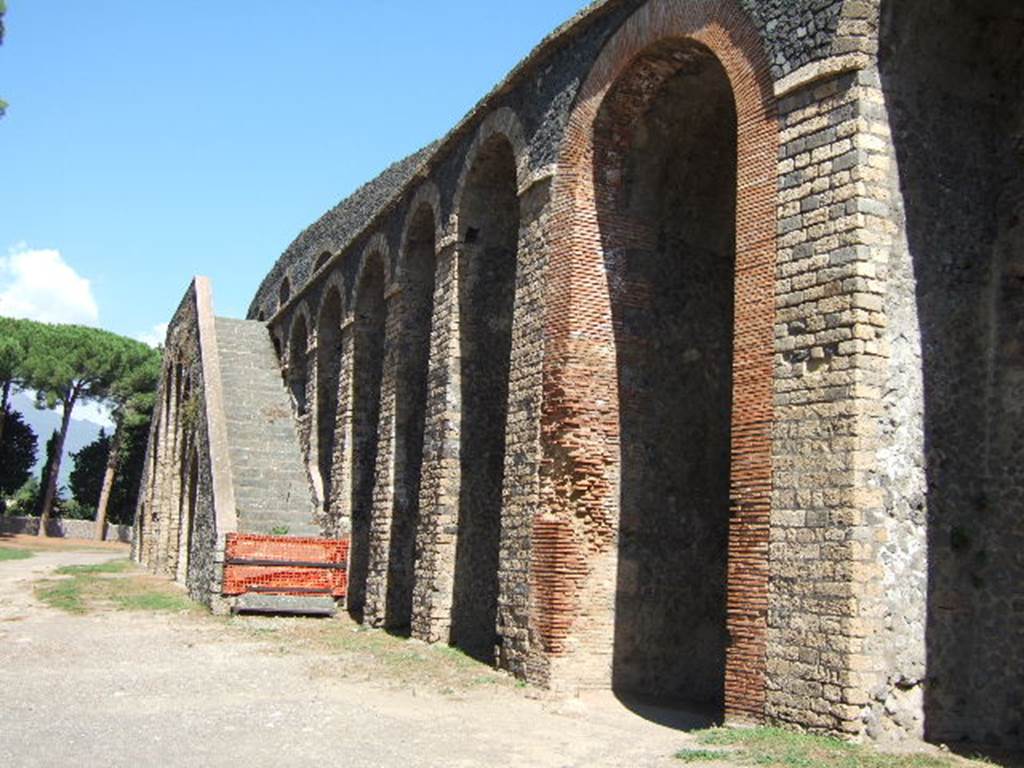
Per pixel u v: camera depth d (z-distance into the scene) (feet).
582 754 27.94
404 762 25.89
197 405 78.33
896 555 28.17
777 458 30.01
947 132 31.24
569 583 39.91
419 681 39.60
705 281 44.68
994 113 32.30
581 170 42.63
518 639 41.34
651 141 43.27
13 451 174.50
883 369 28.71
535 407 42.70
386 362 62.44
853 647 27.02
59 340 162.61
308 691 36.32
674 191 44.24
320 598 60.70
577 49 44.01
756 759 25.27
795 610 28.63
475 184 53.72
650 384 42.70
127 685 35.70
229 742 27.37
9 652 41.68
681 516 42.55
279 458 74.08
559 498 40.57
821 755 25.30
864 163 29.43
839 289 29.14
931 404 29.55
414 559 58.03
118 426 171.42
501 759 26.84
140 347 172.86
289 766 24.90
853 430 28.02
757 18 33.60
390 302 63.26
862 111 29.66
